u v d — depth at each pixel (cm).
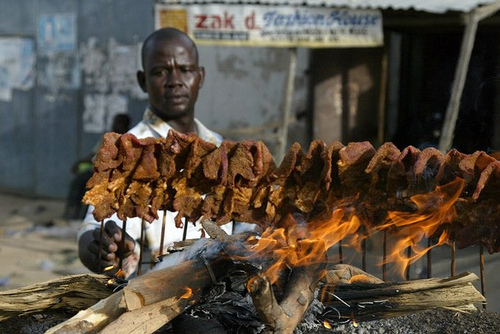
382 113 804
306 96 870
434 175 189
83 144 1083
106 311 183
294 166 198
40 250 725
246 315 192
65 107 1091
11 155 1155
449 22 656
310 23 670
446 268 509
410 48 816
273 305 168
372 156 194
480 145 677
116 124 792
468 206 193
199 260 190
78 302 213
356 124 839
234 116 923
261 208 207
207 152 196
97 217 199
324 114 845
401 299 204
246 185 202
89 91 1062
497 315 224
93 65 1052
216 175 195
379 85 827
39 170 1127
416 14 672
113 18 1027
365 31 657
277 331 170
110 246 222
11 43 1129
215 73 928
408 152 189
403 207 198
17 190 1152
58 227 851
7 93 1143
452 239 203
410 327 218
